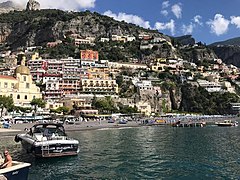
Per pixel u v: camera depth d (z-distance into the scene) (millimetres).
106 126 122500
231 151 52000
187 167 38062
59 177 33156
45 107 167625
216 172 35375
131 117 185750
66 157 44688
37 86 194875
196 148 55906
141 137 79688
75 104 184875
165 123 152625
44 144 42656
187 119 185125
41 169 37156
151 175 33906
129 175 33875
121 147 56938
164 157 45375
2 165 25172
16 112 147750
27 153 47250
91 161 41875
